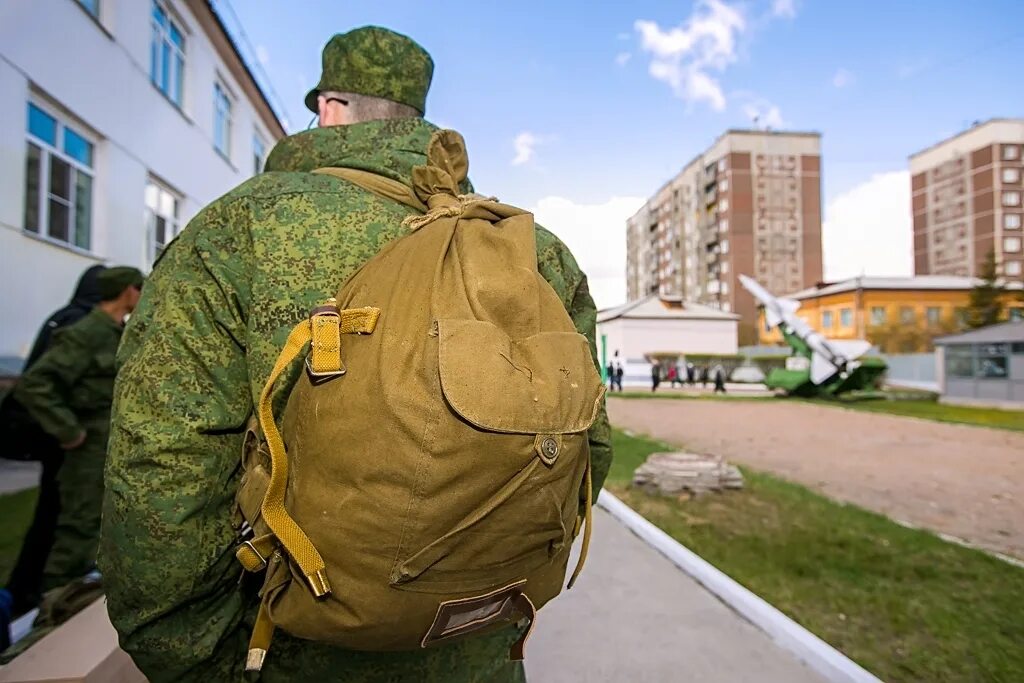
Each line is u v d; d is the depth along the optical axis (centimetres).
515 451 70
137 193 1046
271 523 75
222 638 90
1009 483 714
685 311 3919
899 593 351
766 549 429
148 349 86
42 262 809
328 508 72
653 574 373
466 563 72
